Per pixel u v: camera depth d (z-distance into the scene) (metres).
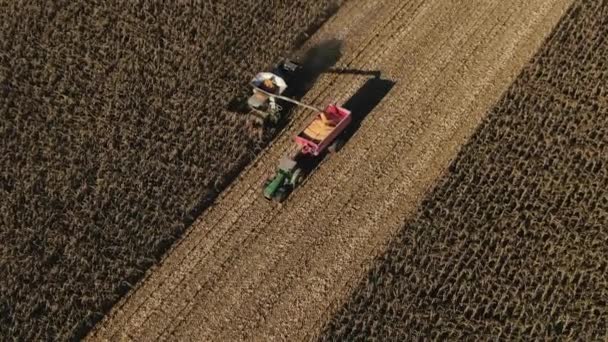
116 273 28.23
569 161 31.61
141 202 30.17
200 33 36.16
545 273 28.19
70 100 33.22
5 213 29.58
